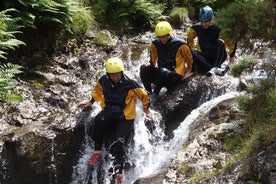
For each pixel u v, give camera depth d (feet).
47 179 15.61
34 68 20.04
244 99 14.55
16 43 17.58
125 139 15.94
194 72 20.77
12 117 16.48
